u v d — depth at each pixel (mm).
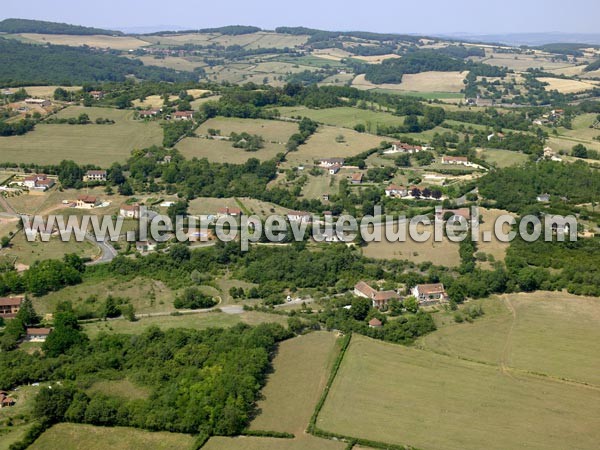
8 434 143125
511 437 143000
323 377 167000
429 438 142250
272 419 149250
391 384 163750
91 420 147250
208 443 141125
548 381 165875
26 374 164625
